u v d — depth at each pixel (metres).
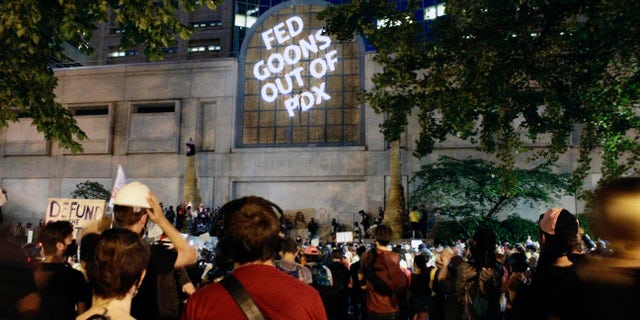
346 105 42.94
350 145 41.88
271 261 2.60
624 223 2.46
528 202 37.41
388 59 11.16
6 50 8.99
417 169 39.50
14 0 7.96
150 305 3.75
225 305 2.35
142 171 43.66
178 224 36.84
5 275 3.58
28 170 45.19
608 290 2.37
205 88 44.28
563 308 2.59
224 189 42.38
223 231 2.59
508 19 10.34
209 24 64.69
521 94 10.91
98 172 44.16
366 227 36.22
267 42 44.50
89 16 9.52
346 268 10.66
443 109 10.38
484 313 5.45
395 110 11.66
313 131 43.16
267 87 43.94
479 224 32.06
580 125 37.47
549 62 10.57
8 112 9.36
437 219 38.22
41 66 9.59
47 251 4.16
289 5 44.81
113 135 44.78
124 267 2.69
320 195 42.06
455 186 32.88
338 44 43.72
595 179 36.59
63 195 44.28
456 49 10.51
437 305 9.76
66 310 3.67
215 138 43.44
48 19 9.26
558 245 3.87
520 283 5.25
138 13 9.00
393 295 6.81
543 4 9.66
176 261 3.85
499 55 10.31
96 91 45.72
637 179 2.58
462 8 11.21
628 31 8.98
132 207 3.66
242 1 65.88
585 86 10.26
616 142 9.89
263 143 43.69
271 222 2.58
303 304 2.44
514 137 11.83
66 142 9.98
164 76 45.09
